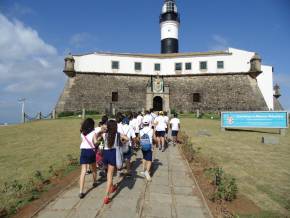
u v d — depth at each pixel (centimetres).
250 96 4375
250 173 1086
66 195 803
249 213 725
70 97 4416
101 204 739
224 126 2381
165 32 5634
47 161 1260
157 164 1190
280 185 955
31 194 820
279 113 2227
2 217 668
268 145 1706
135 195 812
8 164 1222
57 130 2353
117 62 4650
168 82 4688
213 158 1312
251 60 4431
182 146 1587
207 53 4725
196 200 784
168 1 5675
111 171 768
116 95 4550
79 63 4575
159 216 676
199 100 4534
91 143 816
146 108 4500
